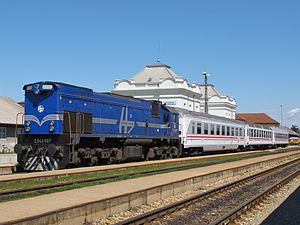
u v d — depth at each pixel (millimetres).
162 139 31828
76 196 12969
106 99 25406
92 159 24047
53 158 21094
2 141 42688
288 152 56531
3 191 14094
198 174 20438
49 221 9336
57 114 21312
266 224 11539
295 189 19672
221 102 83438
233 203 14680
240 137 48969
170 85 66438
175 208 12703
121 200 12305
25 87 22109
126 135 27109
